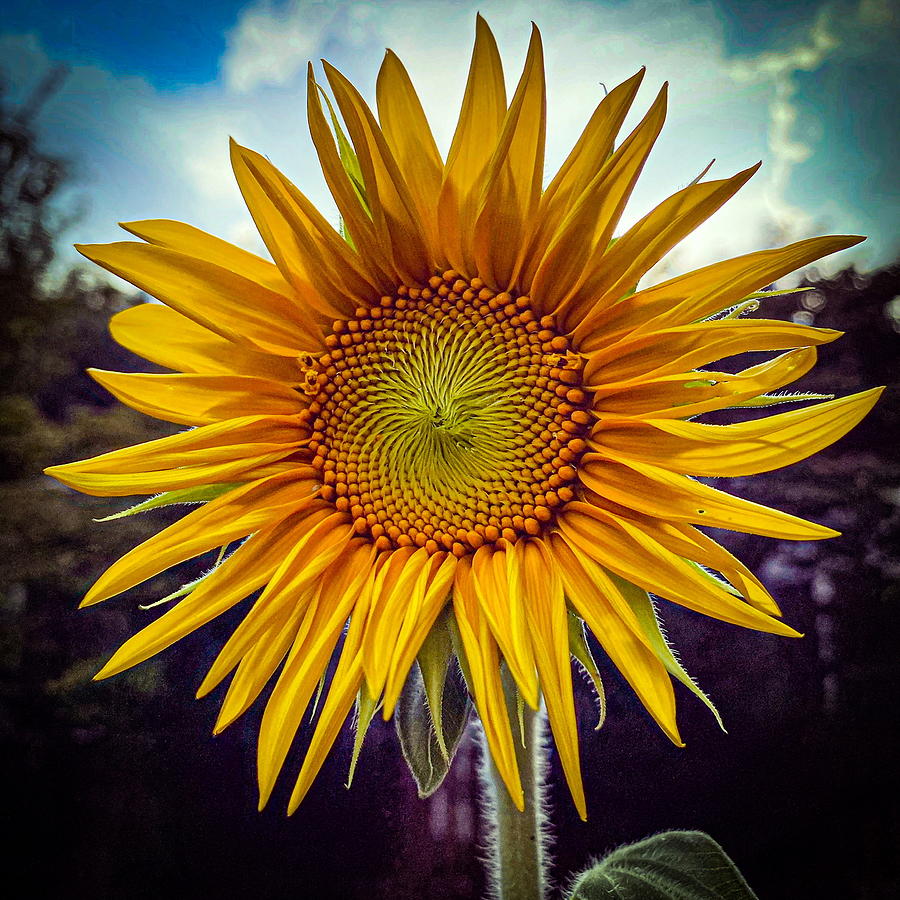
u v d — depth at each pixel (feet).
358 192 0.68
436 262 0.71
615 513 0.65
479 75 0.62
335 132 0.69
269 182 0.65
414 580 0.66
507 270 0.70
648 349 0.64
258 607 0.64
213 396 0.71
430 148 0.67
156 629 0.64
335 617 0.65
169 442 0.67
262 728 0.63
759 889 1.13
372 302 0.73
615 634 0.61
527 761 0.73
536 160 0.64
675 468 0.62
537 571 0.66
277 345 0.72
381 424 0.71
